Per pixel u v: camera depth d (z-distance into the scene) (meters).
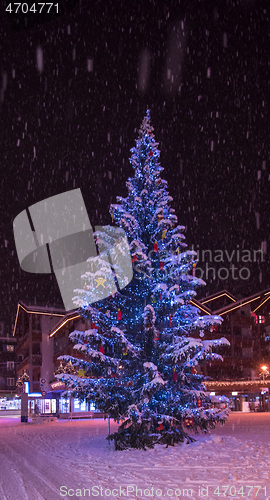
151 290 15.84
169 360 14.91
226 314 52.41
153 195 16.61
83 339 15.48
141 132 17.48
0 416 55.75
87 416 40.94
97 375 15.43
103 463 11.70
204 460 11.41
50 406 45.56
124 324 16.16
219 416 15.43
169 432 14.73
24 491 8.30
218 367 50.47
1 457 13.63
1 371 81.00
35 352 51.19
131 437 14.74
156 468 10.60
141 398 14.61
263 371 50.16
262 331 54.25
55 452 14.57
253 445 14.21
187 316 16.48
